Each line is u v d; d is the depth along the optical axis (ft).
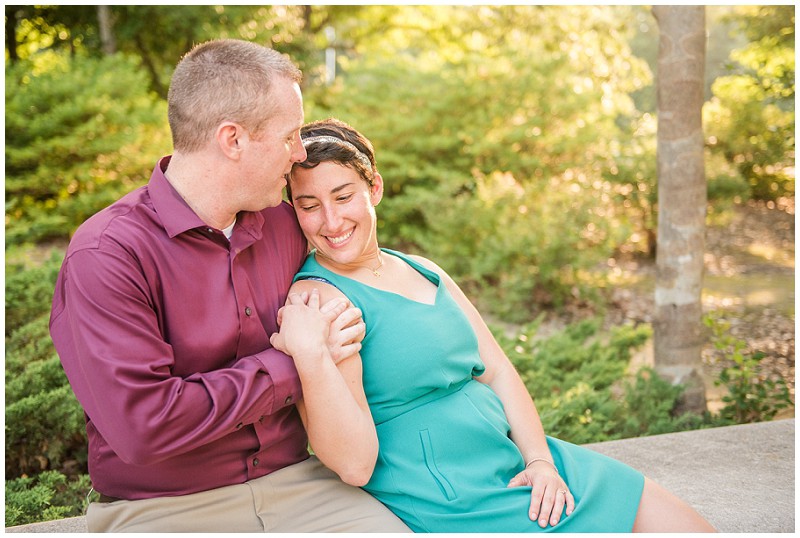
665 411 12.71
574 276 23.72
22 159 23.03
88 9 31.76
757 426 10.44
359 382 5.67
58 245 23.44
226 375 5.16
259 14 33.68
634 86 37.63
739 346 13.60
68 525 7.59
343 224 5.99
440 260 24.91
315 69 36.68
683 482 8.53
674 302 13.80
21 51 32.12
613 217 27.17
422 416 5.95
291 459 6.05
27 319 12.26
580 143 28.66
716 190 30.40
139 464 4.97
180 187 5.53
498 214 24.53
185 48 33.76
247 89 5.27
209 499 5.54
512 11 37.58
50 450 9.94
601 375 13.94
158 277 5.36
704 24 13.73
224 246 5.68
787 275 27.35
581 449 6.30
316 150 5.90
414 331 5.98
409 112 30.19
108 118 24.21
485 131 29.40
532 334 15.44
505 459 5.99
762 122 35.04
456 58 39.58
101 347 4.93
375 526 5.65
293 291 6.09
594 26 36.91
